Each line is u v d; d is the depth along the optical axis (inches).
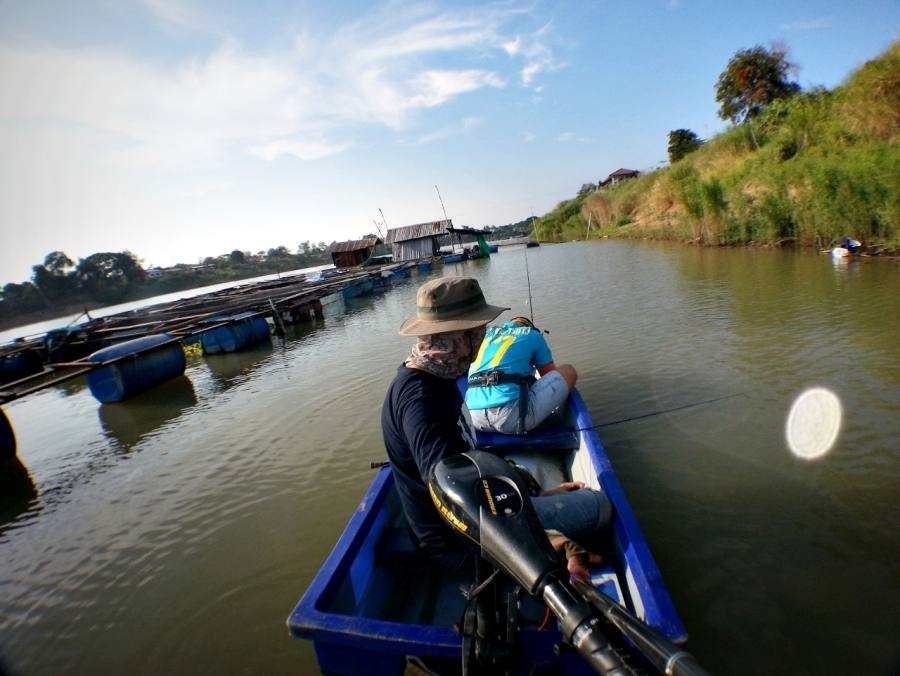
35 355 570.6
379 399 257.0
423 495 70.6
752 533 115.0
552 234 2223.2
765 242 571.8
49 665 111.3
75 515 184.7
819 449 144.0
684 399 191.8
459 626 61.0
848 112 554.6
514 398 127.9
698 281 435.8
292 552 139.1
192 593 128.1
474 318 67.3
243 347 486.3
